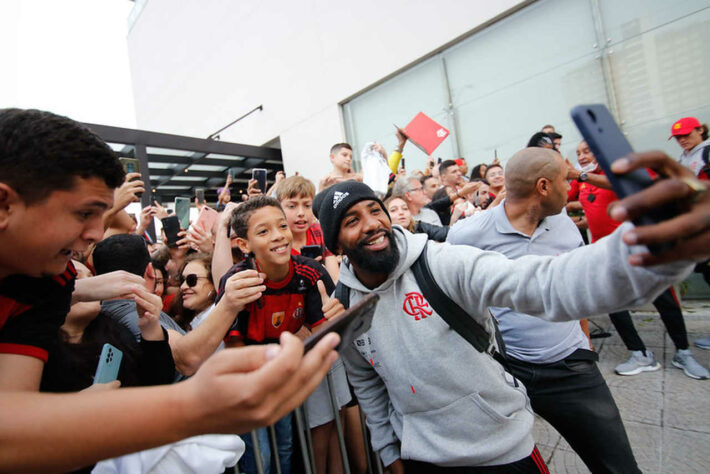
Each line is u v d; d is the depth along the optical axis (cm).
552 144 347
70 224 71
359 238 126
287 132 873
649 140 439
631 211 48
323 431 185
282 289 172
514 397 129
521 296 95
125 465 110
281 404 49
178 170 896
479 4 546
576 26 476
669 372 289
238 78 991
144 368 123
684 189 47
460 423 122
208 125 1108
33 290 79
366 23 691
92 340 122
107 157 75
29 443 46
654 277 63
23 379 75
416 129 420
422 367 123
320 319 178
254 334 166
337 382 191
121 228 215
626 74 446
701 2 394
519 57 527
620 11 443
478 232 203
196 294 211
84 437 47
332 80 761
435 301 120
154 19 1288
